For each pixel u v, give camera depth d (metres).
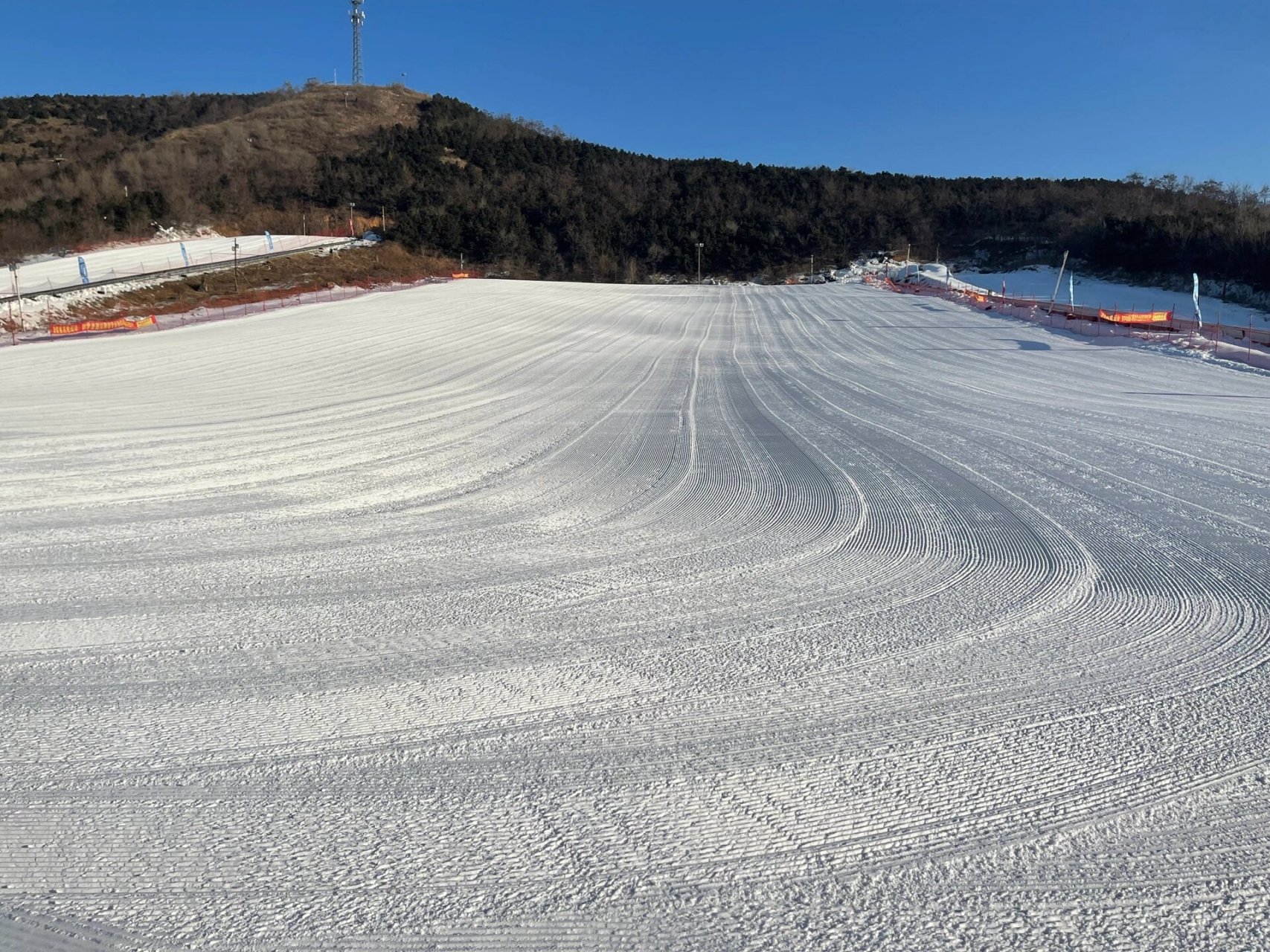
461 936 2.60
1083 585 5.94
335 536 7.45
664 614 5.43
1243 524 7.62
